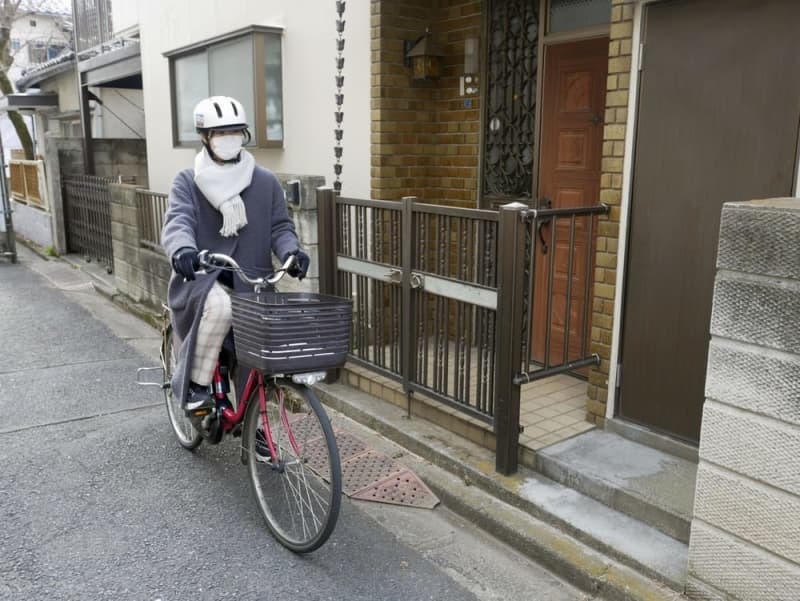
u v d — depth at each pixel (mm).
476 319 3805
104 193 9875
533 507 3396
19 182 13688
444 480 3812
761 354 2391
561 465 3557
